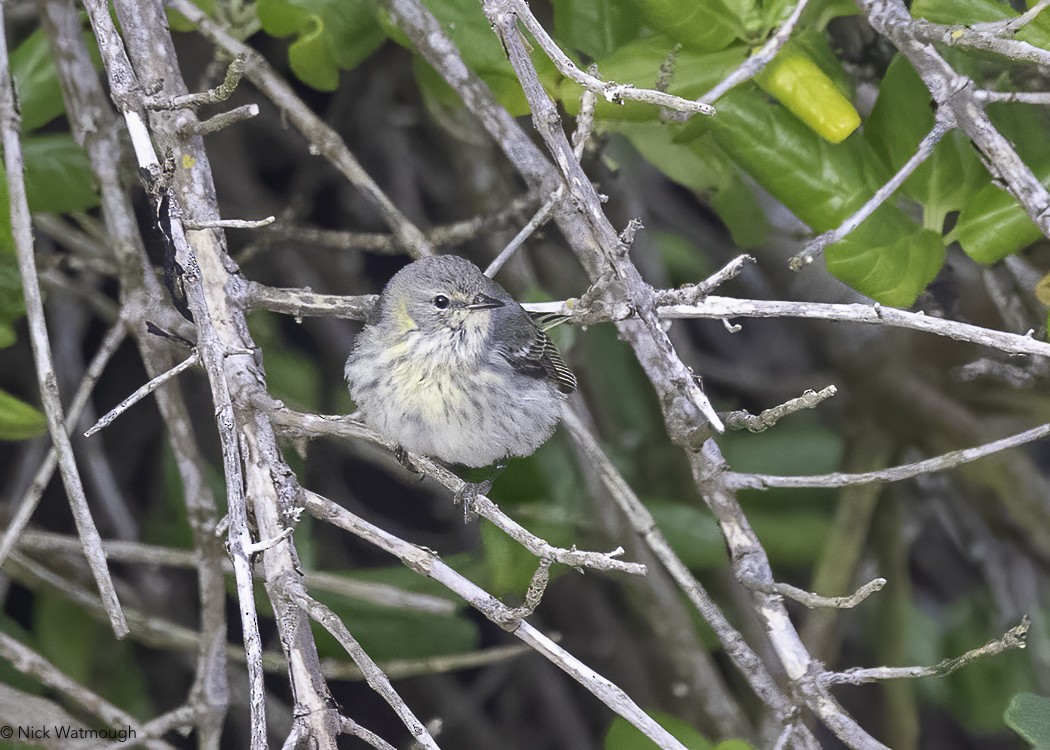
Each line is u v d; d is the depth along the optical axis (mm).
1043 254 10523
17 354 13188
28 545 10641
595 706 13992
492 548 10758
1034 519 12695
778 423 13734
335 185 14445
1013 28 7594
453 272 9820
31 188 10289
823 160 8766
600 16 9891
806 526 12984
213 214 8281
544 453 11180
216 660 9164
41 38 10250
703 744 9258
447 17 9531
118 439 13633
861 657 13867
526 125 11820
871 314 7703
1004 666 13219
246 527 6680
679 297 7402
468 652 10984
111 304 12672
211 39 9703
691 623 11539
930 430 12617
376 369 9695
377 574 10953
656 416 13906
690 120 9125
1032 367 10648
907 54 7836
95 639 11719
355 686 13828
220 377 6965
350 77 13938
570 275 13984
